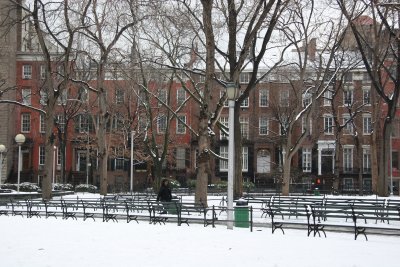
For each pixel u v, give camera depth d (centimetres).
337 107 6475
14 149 7038
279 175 6462
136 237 1638
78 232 1778
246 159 7075
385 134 3722
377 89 3688
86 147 6381
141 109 5681
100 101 4016
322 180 6500
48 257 1259
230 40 3019
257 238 1628
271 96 6334
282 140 6256
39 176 6950
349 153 6875
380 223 2075
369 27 4184
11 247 1427
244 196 3716
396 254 1332
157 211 2456
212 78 2733
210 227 2009
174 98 6531
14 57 7025
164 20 3694
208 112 2731
